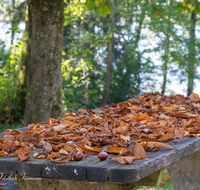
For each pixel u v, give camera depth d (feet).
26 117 16.22
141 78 54.75
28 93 16.47
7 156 4.87
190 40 46.83
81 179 4.13
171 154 4.76
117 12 49.32
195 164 7.95
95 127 6.61
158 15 20.29
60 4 16.21
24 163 4.40
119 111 9.04
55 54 16.24
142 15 46.68
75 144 5.08
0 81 24.76
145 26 47.85
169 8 44.55
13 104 25.09
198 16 57.36
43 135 5.97
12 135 6.36
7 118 25.13
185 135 6.09
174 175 7.79
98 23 54.29
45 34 15.92
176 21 47.44
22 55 25.77
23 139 5.62
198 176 7.94
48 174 4.26
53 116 16.20
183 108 8.46
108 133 6.15
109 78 49.55
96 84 53.01
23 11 55.11
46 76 16.05
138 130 5.96
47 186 5.02
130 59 51.03
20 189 8.04
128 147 5.16
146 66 51.31
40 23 15.88
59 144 5.15
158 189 10.84
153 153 4.75
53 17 15.94
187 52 47.34
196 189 7.95
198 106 8.80
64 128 6.53
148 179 4.68
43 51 15.97
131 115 7.72
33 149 5.25
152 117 7.71
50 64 16.10
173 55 47.50
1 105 24.56
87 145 5.18
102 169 3.96
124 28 54.65
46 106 16.05
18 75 26.30
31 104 16.21
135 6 50.16
